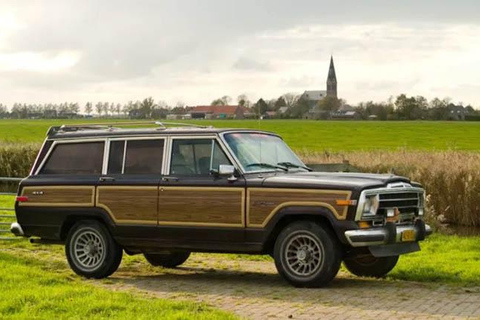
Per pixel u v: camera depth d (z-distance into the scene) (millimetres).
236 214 10172
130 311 8070
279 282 10609
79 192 11336
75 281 10633
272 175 10344
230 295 9500
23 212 11789
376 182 9789
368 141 64812
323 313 8234
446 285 10188
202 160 10586
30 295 8836
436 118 122938
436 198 22375
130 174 11047
